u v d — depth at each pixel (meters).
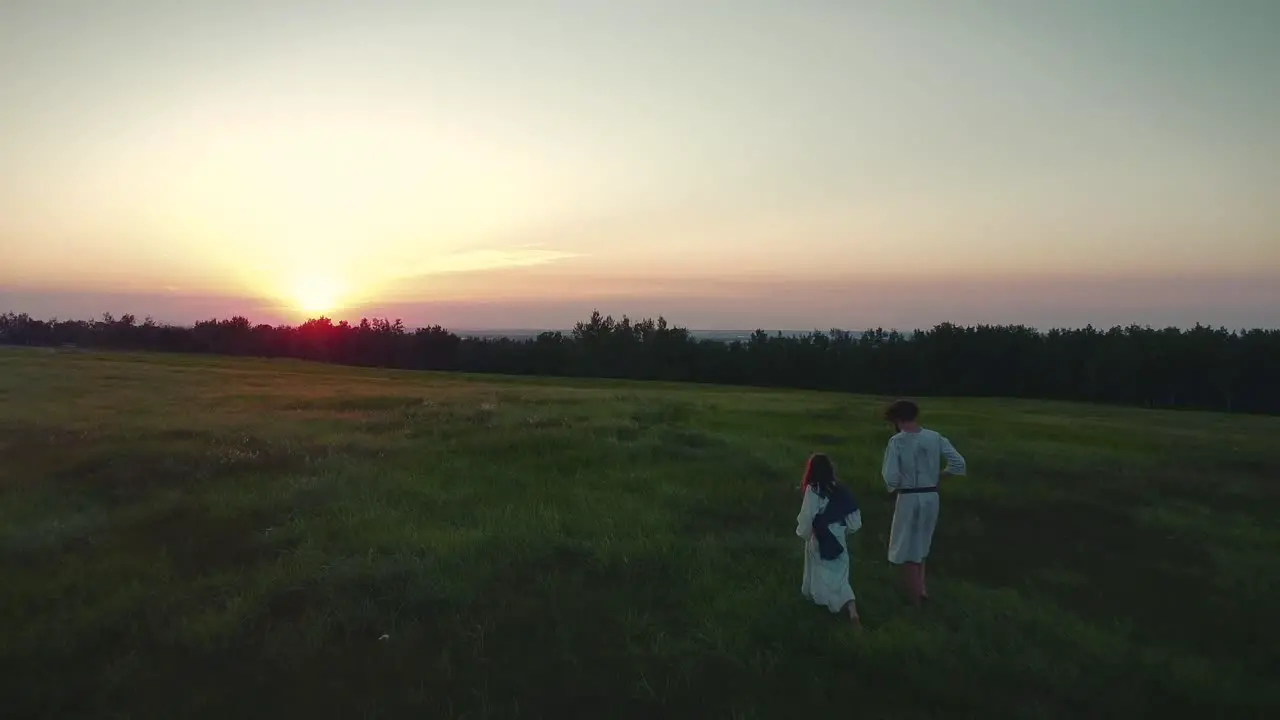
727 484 12.59
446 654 6.04
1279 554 10.16
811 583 7.16
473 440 15.58
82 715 5.18
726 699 5.56
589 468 13.51
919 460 7.50
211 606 6.83
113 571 7.84
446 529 9.32
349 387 34.09
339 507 10.26
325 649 6.14
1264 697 5.95
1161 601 8.27
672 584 7.77
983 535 10.79
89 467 12.75
